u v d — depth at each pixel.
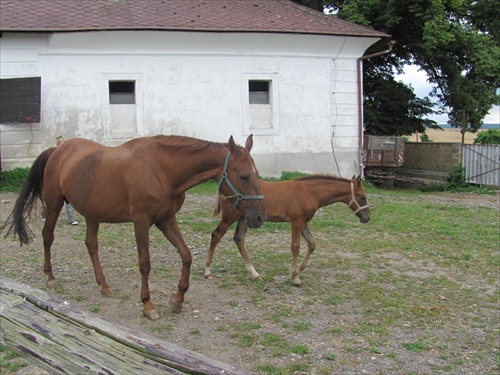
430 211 12.52
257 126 17.20
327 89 17.55
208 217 11.20
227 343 4.98
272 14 18.14
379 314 5.88
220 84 16.50
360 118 17.98
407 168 23.69
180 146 5.37
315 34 16.66
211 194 14.16
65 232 9.66
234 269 7.53
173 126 16.17
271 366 4.49
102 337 2.70
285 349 4.86
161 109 16.02
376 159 18.61
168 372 2.36
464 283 7.15
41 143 15.02
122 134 15.77
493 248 9.01
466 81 23.09
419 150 22.72
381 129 24.14
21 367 4.54
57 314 3.00
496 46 21.27
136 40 15.43
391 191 17.30
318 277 7.25
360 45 17.58
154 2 17.61
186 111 16.25
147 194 5.26
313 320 5.64
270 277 7.14
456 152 19.95
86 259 7.87
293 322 5.55
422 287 6.91
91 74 15.27
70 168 5.88
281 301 6.23
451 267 7.88
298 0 24.30
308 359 4.70
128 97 15.99
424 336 5.32
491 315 5.99
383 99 23.33
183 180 5.39
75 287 6.55
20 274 7.07
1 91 14.55
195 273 7.28
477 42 20.66
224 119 16.64
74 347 2.74
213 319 5.57
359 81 17.88
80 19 15.17
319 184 6.89
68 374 2.75
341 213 12.02
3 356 4.73
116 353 2.58
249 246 8.90
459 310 6.11
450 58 22.39
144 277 5.47
